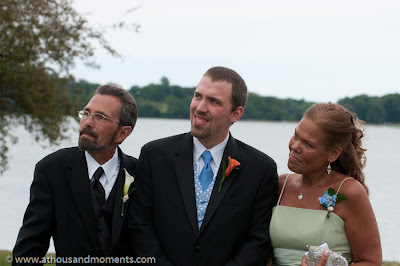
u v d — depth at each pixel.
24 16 10.50
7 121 12.00
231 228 3.81
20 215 19.59
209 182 3.93
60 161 3.88
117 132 3.90
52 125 11.62
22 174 36.12
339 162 4.00
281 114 68.69
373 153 80.56
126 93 4.02
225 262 3.77
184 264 3.72
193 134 3.86
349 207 3.79
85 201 3.78
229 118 3.92
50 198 3.79
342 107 3.94
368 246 3.76
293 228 3.85
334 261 3.52
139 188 3.98
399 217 21.67
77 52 11.12
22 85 11.05
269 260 4.05
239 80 3.94
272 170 4.04
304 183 4.02
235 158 3.98
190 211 3.80
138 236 3.84
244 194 3.90
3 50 10.46
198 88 3.88
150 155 4.04
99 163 3.93
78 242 3.73
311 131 3.80
